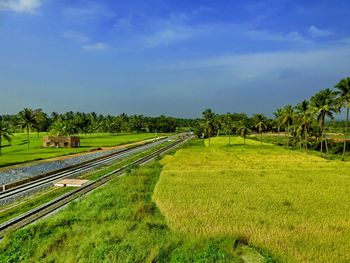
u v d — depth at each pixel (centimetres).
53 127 12194
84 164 6850
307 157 7138
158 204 2886
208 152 8250
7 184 4278
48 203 3316
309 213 2536
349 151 9044
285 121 10631
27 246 2061
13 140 13438
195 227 2172
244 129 11606
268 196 3133
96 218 2589
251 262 1697
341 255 1727
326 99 7888
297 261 1653
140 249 1842
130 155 8725
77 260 1817
